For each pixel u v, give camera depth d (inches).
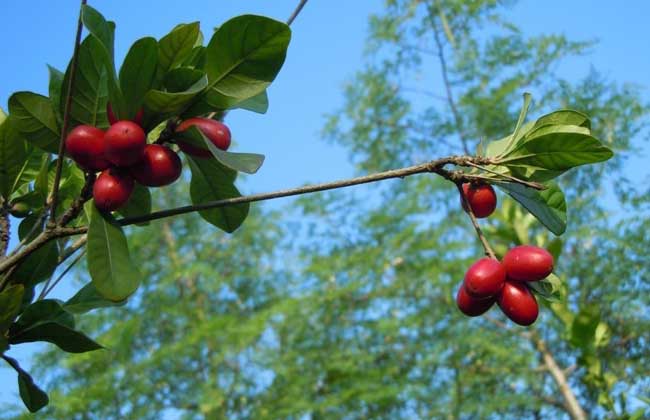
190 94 67.7
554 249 233.6
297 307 553.0
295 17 75.2
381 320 515.2
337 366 519.8
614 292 499.5
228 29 69.6
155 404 539.2
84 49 68.7
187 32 70.2
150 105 68.7
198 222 621.3
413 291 553.6
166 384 559.5
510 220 293.0
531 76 587.5
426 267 540.4
